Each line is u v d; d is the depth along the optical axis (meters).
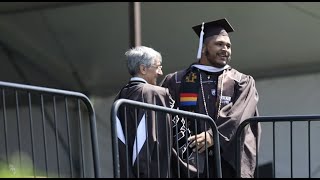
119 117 14.59
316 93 32.78
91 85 37.00
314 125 30.19
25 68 36.03
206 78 16.45
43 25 34.06
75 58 35.78
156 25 32.78
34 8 32.66
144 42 33.50
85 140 32.53
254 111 16.22
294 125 30.50
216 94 16.23
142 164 14.12
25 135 32.34
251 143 15.95
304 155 30.27
